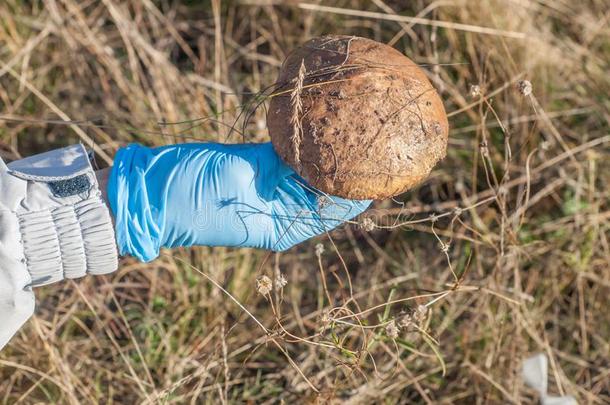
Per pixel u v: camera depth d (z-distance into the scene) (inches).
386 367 85.5
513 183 94.6
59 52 106.3
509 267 88.6
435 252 97.6
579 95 105.3
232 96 99.3
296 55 54.2
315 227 57.2
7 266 50.6
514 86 100.2
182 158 54.0
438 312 92.4
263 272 93.8
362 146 49.2
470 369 87.7
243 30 113.3
